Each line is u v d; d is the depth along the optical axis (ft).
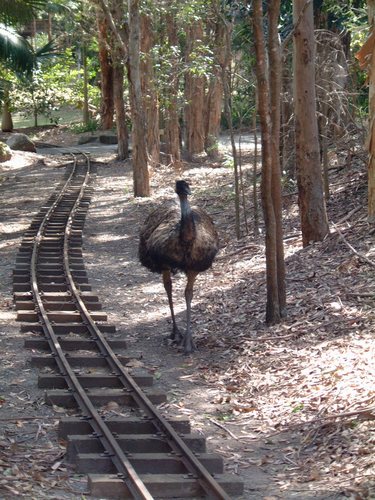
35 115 191.72
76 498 21.56
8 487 21.47
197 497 22.22
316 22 67.26
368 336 33.58
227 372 33.55
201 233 35.81
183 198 35.42
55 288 47.37
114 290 49.83
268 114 37.27
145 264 38.47
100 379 31.58
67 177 109.19
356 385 28.66
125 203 84.74
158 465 23.62
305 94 48.37
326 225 49.29
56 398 29.37
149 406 27.99
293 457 24.98
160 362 35.29
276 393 30.37
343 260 44.37
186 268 36.06
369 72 47.11
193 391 31.60
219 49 75.51
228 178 89.04
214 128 115.34
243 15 61.31
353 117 63.10
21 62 105.60
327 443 25.13
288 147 65.72
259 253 52.95
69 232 67.41
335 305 37.93
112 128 171.01
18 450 24.85
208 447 26.04
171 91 101.76
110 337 39.11
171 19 96.73
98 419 26.05
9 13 82.17
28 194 95.86
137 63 86.99
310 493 22.06
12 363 34.27
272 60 37.65
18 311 42.68
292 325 37.11
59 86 193.47
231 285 47.19
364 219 49.96
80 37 159.43
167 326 41.45
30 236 66.18
